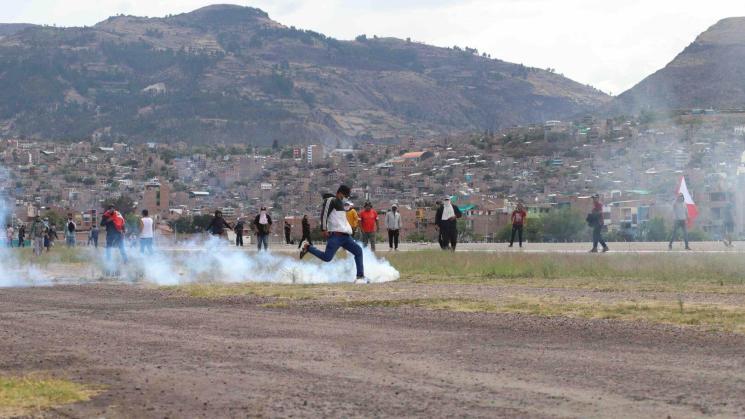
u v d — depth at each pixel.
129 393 9.38
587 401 8.60
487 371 10.15
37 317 15.96
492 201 169.38
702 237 69.56
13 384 9.77
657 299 16.98
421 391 9.19
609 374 9.85
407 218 136.50
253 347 12.06
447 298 17.66
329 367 10.55
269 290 20.19
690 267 23.28
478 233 129.62
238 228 55.16
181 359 11.26
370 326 13.96
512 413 8.22
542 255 28.70
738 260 24.59
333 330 13.57
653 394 8.84
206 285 22.36
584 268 24.28
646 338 12.22
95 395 9.32
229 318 15.34
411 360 10.89
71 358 11.46
